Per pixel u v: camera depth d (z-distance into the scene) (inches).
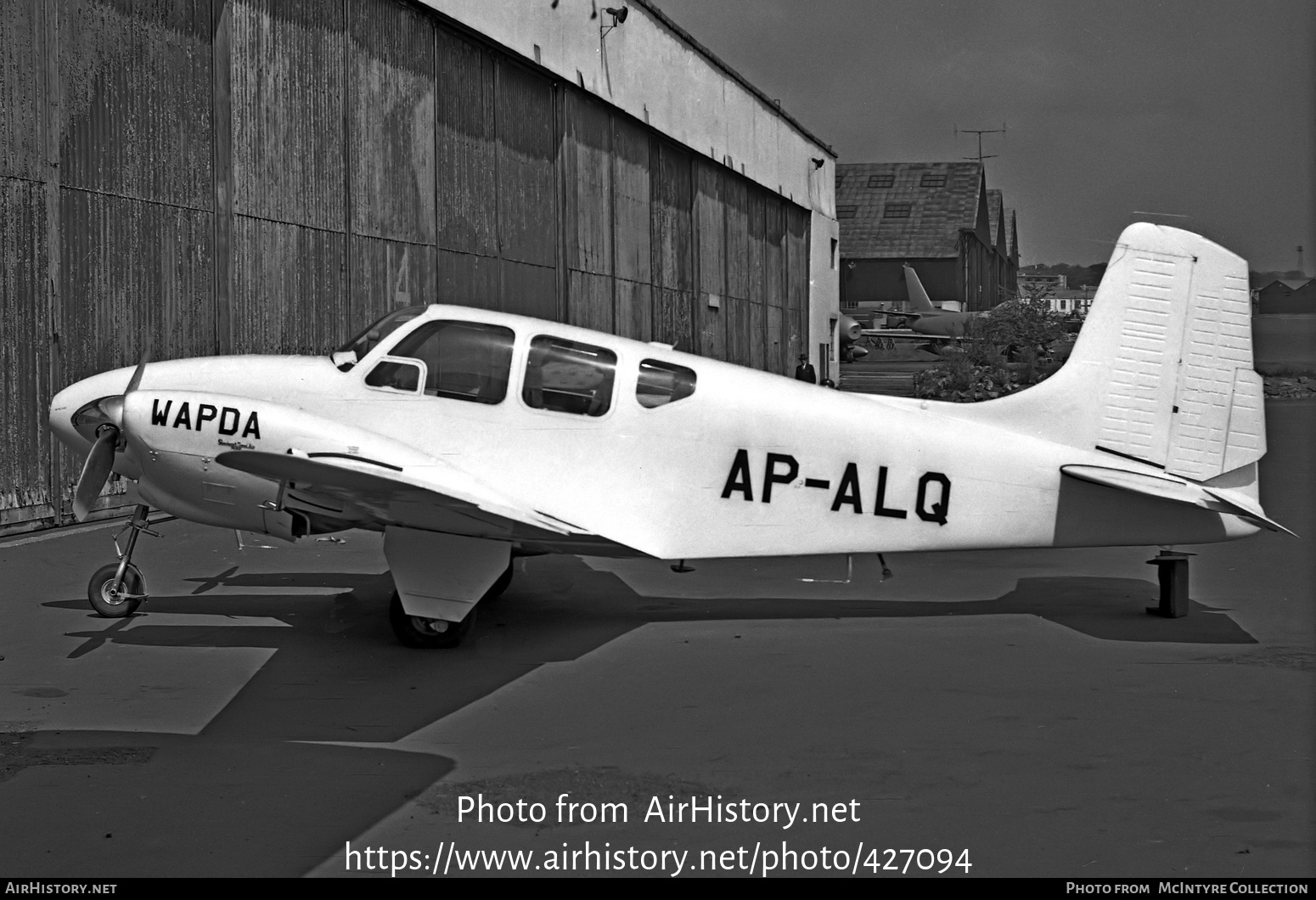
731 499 305.7
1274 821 180.1
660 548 303.4
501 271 785.6
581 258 913.5
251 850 169.3
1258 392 320.2
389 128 650.8
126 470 303.6
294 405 301.0
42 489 453.1
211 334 525.0
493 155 773.3
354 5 614.9
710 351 1254.9
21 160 426.9
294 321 575.5
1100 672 269.1
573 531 279.9
